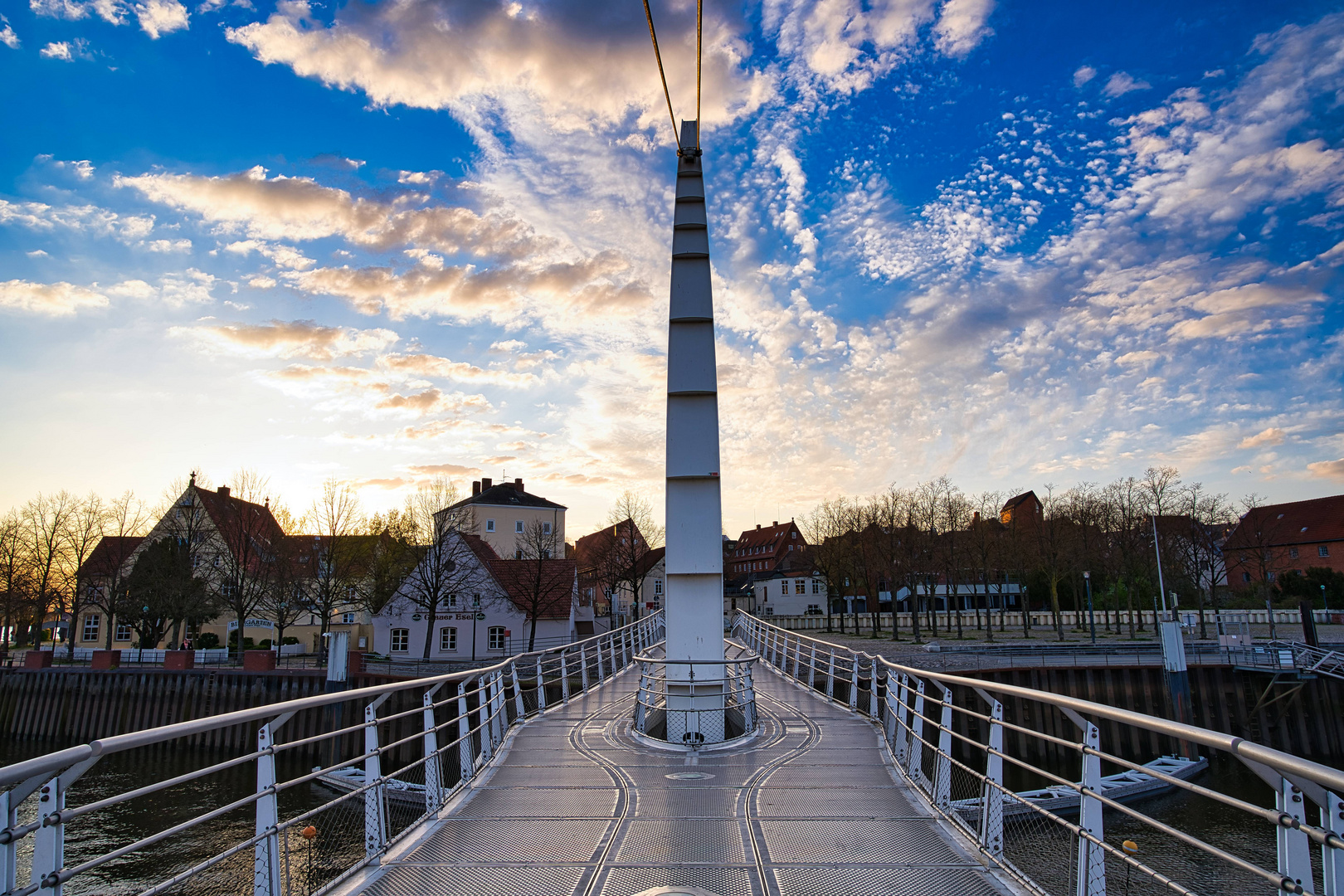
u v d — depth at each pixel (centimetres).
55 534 5981
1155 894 1222
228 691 3875
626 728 1445
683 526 1645
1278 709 3388
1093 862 458
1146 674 3522
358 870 620
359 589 5316
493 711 1216
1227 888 1524
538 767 1082
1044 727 3272
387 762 3269
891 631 6744
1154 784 2273
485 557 5756
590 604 6919
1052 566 5312
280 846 560
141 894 368
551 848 683
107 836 1855
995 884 580
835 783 962
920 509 6612
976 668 3369
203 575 5400
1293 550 7638
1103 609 7431
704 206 1806
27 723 4316
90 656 5553
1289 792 305
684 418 1698
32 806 1759
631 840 707
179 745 3619
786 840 700
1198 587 5116
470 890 577
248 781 2530
